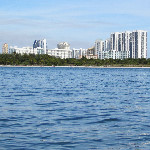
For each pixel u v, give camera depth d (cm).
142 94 5319
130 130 2155
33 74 14850
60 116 2747
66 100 4162
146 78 12288
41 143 1795
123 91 5947
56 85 7469
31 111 3052
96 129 2184
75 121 2498
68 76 13075
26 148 1695
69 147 1717
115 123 2425
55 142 1819
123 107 3456
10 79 10138
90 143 1800
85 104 3712
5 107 3359
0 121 2472
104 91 5872
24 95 4856
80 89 6288
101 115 2827
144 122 2470
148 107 3478
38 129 2169
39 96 4706
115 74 16612
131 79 11331
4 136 1958
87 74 15912
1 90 5831
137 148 1702
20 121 2475
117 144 1780
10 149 1675
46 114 2858
